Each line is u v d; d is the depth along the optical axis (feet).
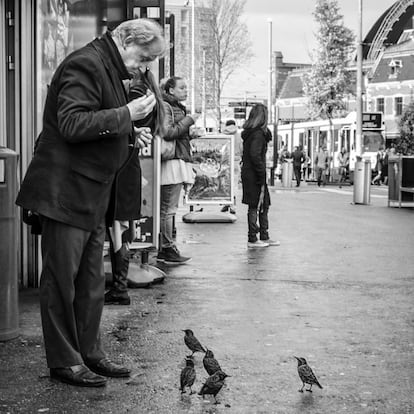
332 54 279.49
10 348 24.94
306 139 195.93
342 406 21.84
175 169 36.94
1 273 25.35
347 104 289.12
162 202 37.35
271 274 35.53
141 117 22.27
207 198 58.18
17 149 30.45
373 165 167.12
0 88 29.99
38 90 30.37
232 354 24.98
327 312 29.37
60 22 32.30
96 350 23.15
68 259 22.25
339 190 118.11
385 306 30.30
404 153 174.09
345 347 25.72
